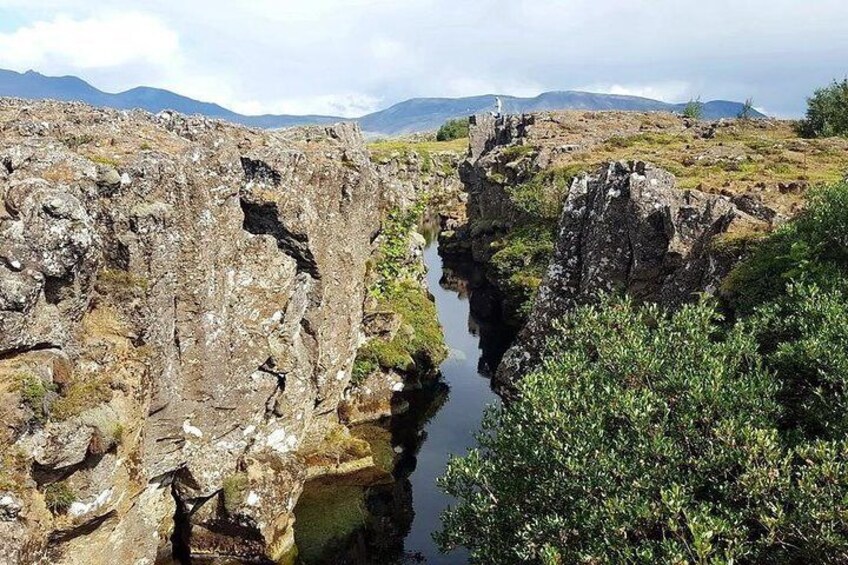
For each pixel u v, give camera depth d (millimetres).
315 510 34469
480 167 109062
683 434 18875
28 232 19219
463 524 22141
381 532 34250
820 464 17078
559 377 21922
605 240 41906
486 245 88938
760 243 31875
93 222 22125
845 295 24078
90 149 25406
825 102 96375
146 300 23797
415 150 155625
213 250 27641
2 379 18750
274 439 33875
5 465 18469
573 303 44219
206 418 28438
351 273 40750
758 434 16562
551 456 19469
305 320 35875
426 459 41594
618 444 18750
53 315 20594
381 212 50000
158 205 24125
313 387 37531
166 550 29422
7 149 21828
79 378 21375
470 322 69875
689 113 145125
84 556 21984
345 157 42344
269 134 38938
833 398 19062
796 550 15984
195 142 29891
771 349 23734
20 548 18750
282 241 33375
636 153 80312
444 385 52594
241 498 29344
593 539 17406
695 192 40562
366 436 42531
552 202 71062
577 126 121125
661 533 18250
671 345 22750
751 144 78375
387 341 48062
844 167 60500
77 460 20219
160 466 26844
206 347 27562
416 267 64625
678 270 36719
